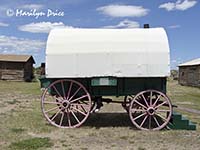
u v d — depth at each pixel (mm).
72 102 12594
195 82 44781
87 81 12727
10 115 15227
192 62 48375
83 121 12578
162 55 12242
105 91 12711
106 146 9617
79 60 12328
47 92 12719
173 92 35250
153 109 12234
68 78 12539
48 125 12844
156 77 12445
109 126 12961
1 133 11211
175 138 10828
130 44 12391
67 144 9812
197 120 15031
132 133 11578
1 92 30969
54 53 12367
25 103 21062
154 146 9688
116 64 12289
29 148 9219
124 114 16656
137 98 12586
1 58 55844
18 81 55312
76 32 12828
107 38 12570
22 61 55250
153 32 12688
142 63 12258
